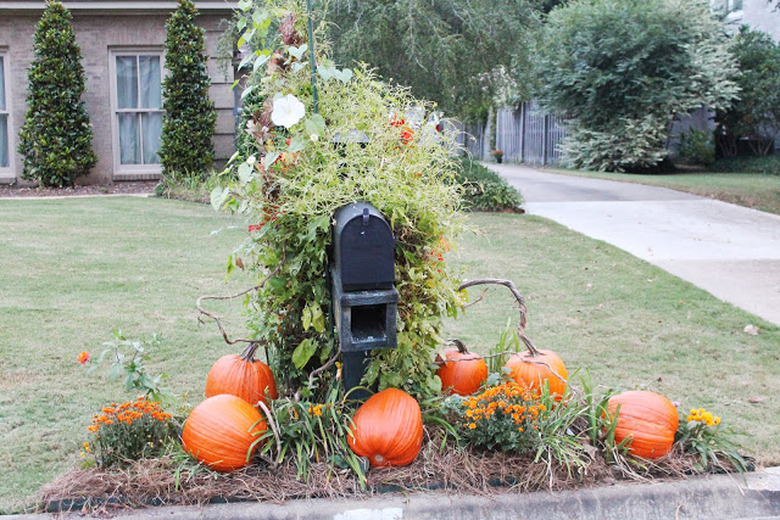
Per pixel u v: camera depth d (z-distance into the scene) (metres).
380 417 2.86
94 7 12.09
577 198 13.27
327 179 2.88
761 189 14.21
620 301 6.17
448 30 11.36
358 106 3.25
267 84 3.26
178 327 5.13
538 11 12.89
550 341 5.09
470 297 6.25
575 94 21.66
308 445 2.93
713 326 5.51
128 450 2.89
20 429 3.45
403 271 3.05
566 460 2.87
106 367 4.31
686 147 21.72
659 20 19.98
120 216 9.59
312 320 3.00
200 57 12.13
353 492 2.79
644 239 8.98
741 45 21.28
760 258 7.89
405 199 2.94
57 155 12.05
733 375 4.51
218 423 2.82
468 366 3.40
